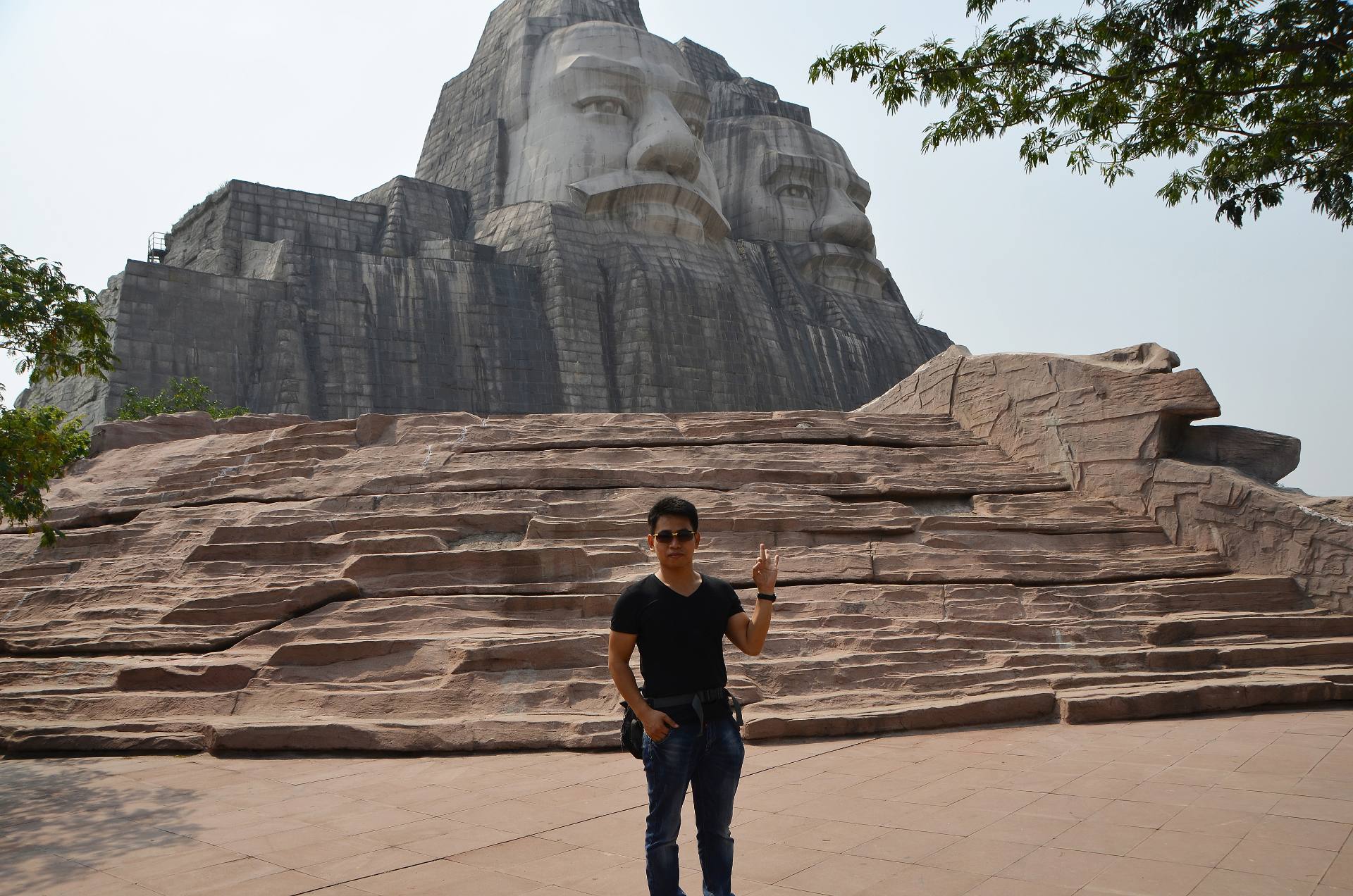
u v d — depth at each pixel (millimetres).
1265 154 10906
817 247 67250
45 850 6121
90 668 10680
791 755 8094
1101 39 10484
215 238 50938
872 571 11945
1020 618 11023
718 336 53031
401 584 11602
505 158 59812
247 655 10570
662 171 56812
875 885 4801
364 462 14898
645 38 59844
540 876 5160
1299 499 12242
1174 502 13109
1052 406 15156
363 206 54969
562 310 49469
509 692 9633
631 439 15297
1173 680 9789
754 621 4305
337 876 5293
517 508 13047
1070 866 4980
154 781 8016
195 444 17594
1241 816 5742
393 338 46031
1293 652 10352
